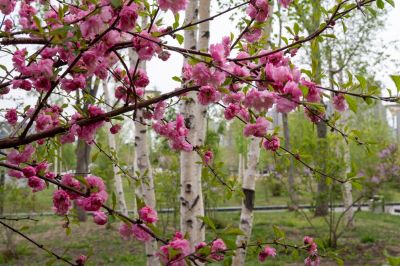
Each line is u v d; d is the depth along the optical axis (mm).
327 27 1978
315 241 2588
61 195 1819
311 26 7406
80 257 1982
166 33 1900
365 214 14508
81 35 1552
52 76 1758
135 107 1849
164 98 1918
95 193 1689
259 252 2461
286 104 1646
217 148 10250
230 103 2369
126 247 9383
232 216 14203
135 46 1784
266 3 2016
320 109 1907
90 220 12703
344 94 1980
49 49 1876
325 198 9156
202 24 4090
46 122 2268
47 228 11094
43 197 12047
